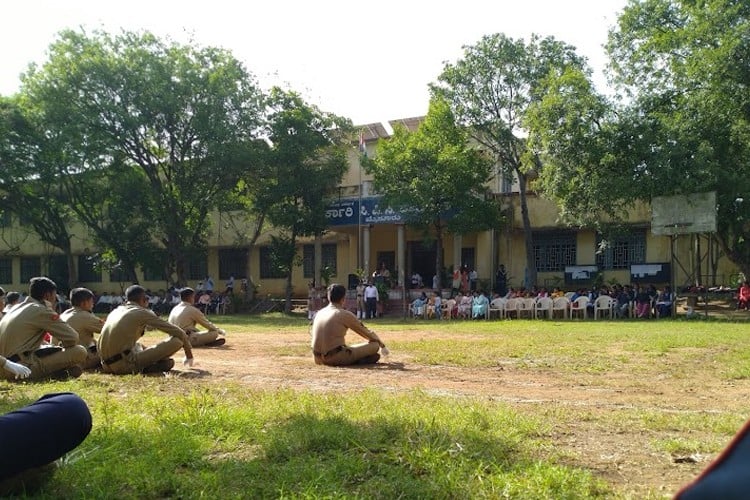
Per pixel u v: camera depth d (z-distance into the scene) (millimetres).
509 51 28609
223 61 31797
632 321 21391
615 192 22734
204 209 33156
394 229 36656
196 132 31297
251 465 4125
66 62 30516
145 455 4316
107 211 36250
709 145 21672
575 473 3918
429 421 5066
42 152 31922
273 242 32938
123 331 8531
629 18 24781
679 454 4492
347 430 4832
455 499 3564
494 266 32844
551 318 24938
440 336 15445
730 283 28578
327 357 9664
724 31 21734
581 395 7113
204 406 5664
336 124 32625
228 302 33719
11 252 43781
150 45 31281
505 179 31516
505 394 7145
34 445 3438
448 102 29469
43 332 8062
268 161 31078
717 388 7633
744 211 22719
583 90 23906
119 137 31516
